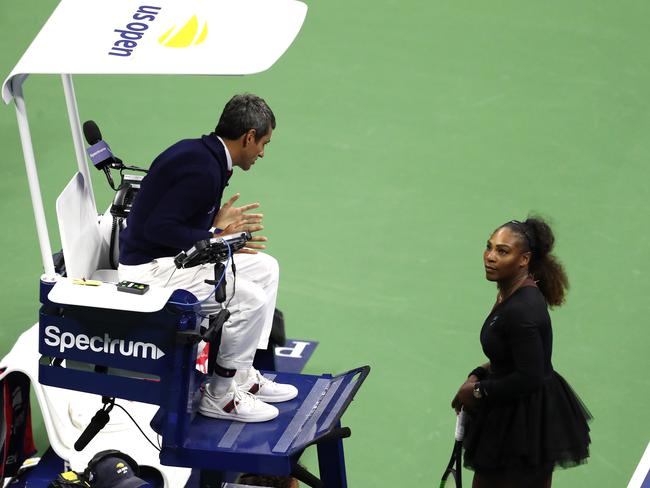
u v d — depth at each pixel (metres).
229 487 21.03
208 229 20.17
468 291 29.70
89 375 18.52
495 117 38.19
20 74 17.83
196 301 17.86
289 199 33.91
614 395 25.78
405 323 28.41
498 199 33.78
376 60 41.94
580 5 45.38
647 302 29.12
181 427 18.34
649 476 20.97
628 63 41.28
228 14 19.20
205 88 40.09
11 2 45.09
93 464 18.34
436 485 23.11
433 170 35.38
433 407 25.47
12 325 28.03
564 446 19.27
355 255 31.23
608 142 36.66
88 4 19.48
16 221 32.47
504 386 19.09
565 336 27.86
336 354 27.16
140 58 18.09
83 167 22.25
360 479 23.23
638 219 32.69
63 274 21.98
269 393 20.06
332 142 36.97
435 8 45.72
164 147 36.03
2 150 35.84
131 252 20.11
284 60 41.97
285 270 30.56
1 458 22.28
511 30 43.75
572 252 31.12
